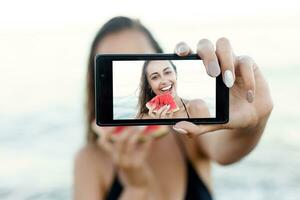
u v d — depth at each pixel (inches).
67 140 220.5
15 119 228.2
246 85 30.8
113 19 50.9
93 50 51.9
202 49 29.7
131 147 50.7
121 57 30.2
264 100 32.2
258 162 207.2
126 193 52.0
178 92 30.4
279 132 223.9
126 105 30.3
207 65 29.5
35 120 228.4
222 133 40.7
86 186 53.4
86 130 54.3
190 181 51.9
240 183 202.5
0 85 245.0
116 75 30.2
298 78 245.9
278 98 237.5
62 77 250.7
